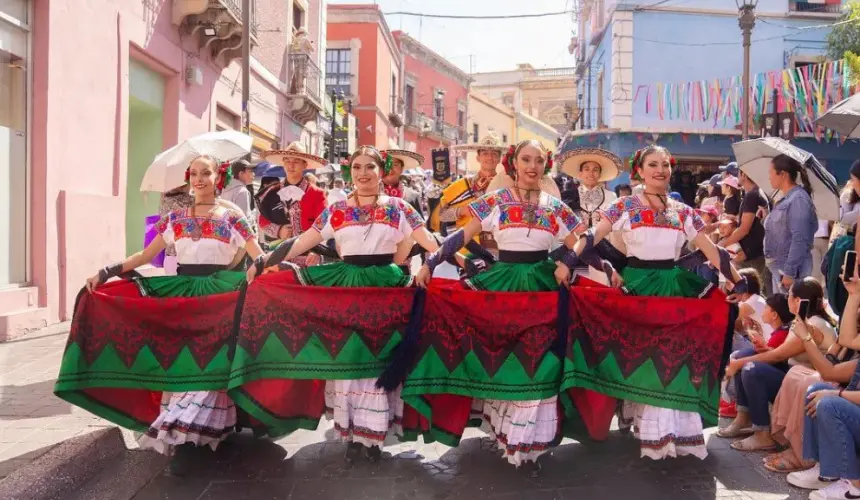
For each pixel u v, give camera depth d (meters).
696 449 4.19
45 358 6.43
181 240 4.42
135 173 11.90
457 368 4.18
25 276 7.80
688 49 18.69
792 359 4.62
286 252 4.26
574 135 18.83
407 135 37.50
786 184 6.00
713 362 4.21
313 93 20.58
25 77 7.83
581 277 4.52
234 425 4.57
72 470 3.97
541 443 4.09
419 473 4.17
